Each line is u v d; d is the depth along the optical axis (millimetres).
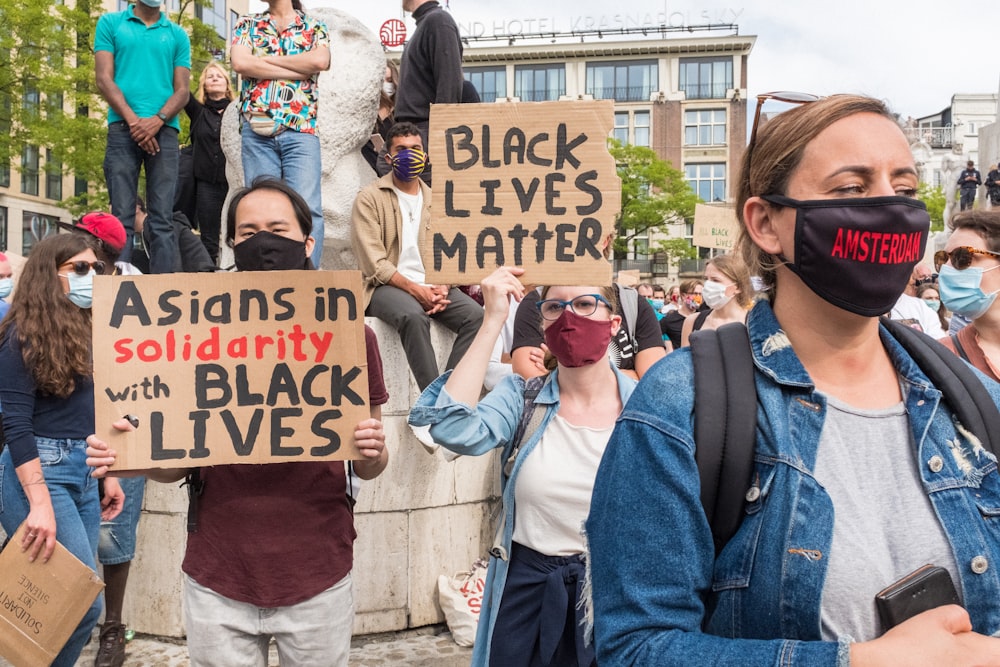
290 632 2582
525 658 2600
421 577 4562
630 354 4059
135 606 4441
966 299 3328
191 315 2652
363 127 5895
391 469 4477
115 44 5969
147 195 6051
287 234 2768
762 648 1134
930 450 1250
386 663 4164
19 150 20094
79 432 3283
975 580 1187
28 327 3131
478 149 2715
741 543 1249
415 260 4746
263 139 5137
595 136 2654
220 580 2555
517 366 4039
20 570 2934
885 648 1079
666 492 1264
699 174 52594
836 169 1261
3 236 32719
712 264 5379
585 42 52219
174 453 2592
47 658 2895
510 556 2697
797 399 1291
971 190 17984
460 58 5941
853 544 1208
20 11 18000
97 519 3471
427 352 4441
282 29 5098
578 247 2656
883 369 1331
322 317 2646
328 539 2641
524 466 2693
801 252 1273
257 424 2605
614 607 1273
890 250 1230
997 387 1343
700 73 52406
